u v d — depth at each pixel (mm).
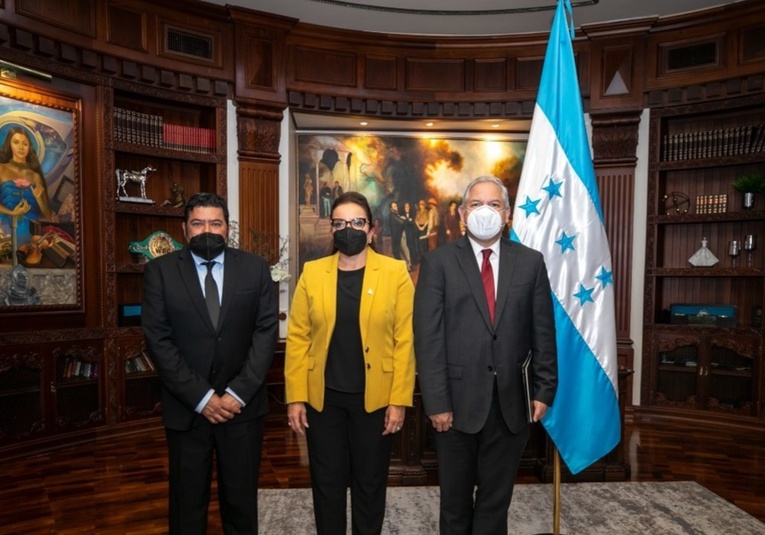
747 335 4918
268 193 5445
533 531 2789
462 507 2010
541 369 2039
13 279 4059
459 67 5961
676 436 4668
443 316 2033
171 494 2104
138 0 4727
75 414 4410
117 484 3490
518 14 5301
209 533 2789
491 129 6543
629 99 5398
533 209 2561
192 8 5000
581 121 2584
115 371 4617
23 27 4016
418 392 3578
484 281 2086
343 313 2109
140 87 4824
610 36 5406
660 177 5422
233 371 2119
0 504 3164
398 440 3584
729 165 5086
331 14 5328
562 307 2508
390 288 2129
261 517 2955
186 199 5328
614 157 5453
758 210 4910
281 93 5496
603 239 2539
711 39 5086
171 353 2025
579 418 2471
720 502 3170
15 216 4066
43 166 4227
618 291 5441
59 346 4277
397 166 6656
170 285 2078
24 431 4082
